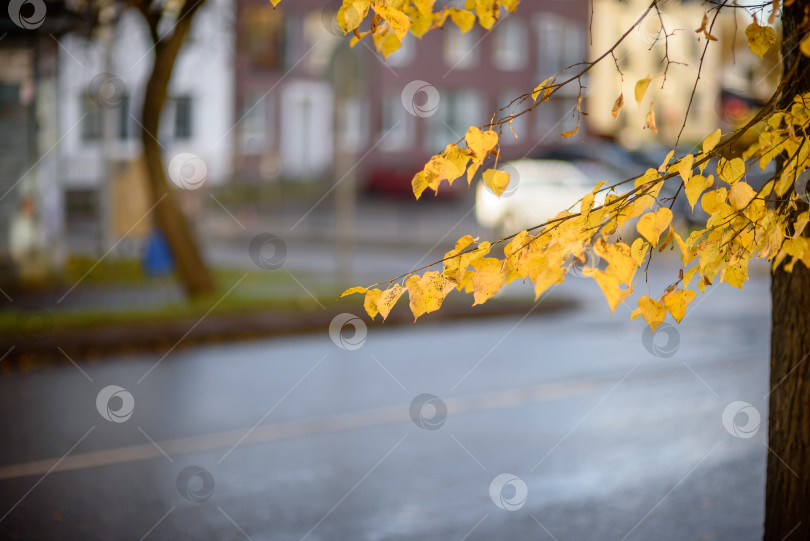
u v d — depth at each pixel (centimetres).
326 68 1650
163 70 1395
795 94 348
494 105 4853
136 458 716
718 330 1286
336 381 985
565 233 279
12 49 1476
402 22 287
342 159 1669
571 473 680
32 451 734
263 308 1327
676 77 3594
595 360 1098
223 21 1934
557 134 4594
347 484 658
